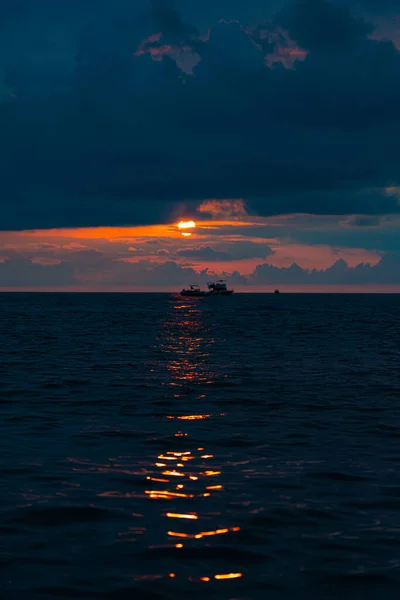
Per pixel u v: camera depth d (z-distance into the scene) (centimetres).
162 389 2958
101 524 1210
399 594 948
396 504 1337
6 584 966
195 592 951
